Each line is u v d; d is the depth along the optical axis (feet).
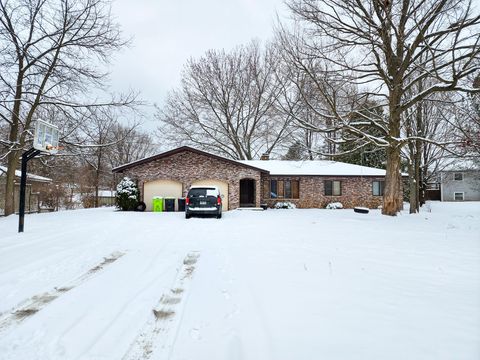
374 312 11.91
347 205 88.84
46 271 18.35
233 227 40.57
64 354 9.57
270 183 88.43
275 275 17.25
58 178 110.11
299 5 50.21
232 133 121.08
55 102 58.23
